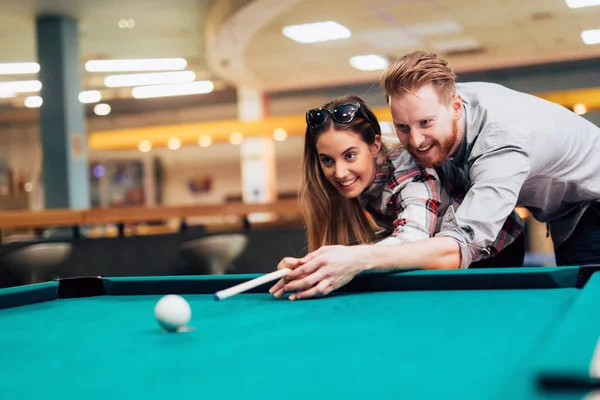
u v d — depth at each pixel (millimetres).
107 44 11469
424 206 2186
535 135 2131
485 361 1012
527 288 1730
